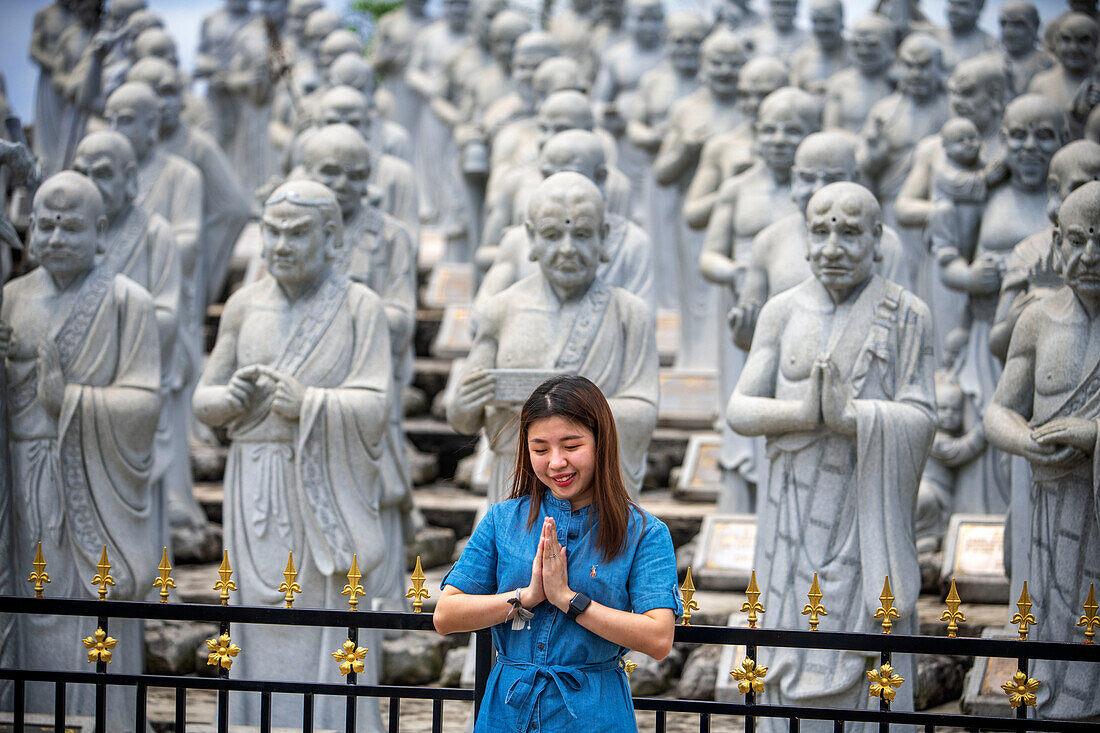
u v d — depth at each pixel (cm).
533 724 357
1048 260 608
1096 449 528
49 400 608
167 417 777
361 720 630
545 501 372
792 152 775
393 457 716
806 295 586
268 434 630
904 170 952
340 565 623
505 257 738
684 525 841
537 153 833
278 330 635
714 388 980
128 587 620
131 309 629
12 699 607
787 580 575
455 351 1107
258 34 1376
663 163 1002
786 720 579
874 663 564
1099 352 541
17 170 603
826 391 550
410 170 984
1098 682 548
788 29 1237
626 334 612
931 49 946
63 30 1227
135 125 892
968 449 791
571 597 349
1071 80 918
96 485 614
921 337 572
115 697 619
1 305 625
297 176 848
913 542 565
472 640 674
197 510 881
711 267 810
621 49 1262
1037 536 561
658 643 348
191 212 917
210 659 421
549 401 361
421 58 1479
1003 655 381
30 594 617
